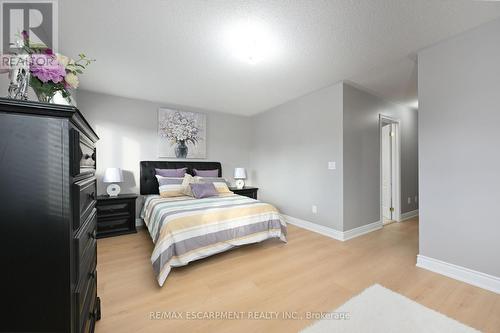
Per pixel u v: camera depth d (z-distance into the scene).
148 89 3.27
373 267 2.20
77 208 0.82
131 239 3.03
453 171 1.98
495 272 1.75
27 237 0.72
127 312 1.53
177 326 1.41
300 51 2.20
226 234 2.37
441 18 1.71
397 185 4.00
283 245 2.82
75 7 1.56
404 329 1.35
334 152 3.13
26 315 0.73
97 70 2.61
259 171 4.77
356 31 1.88
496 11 1.63
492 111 1.76
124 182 3.60
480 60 1.82
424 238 2.17
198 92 3.42
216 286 1.87
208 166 4.38
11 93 0.87
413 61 2.43
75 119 0.84
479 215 1.83
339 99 3.06
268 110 4.47
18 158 0.71
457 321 1.42
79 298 0.83
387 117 3.76
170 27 1.81
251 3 1.55
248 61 2.41
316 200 3.42
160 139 3.93
